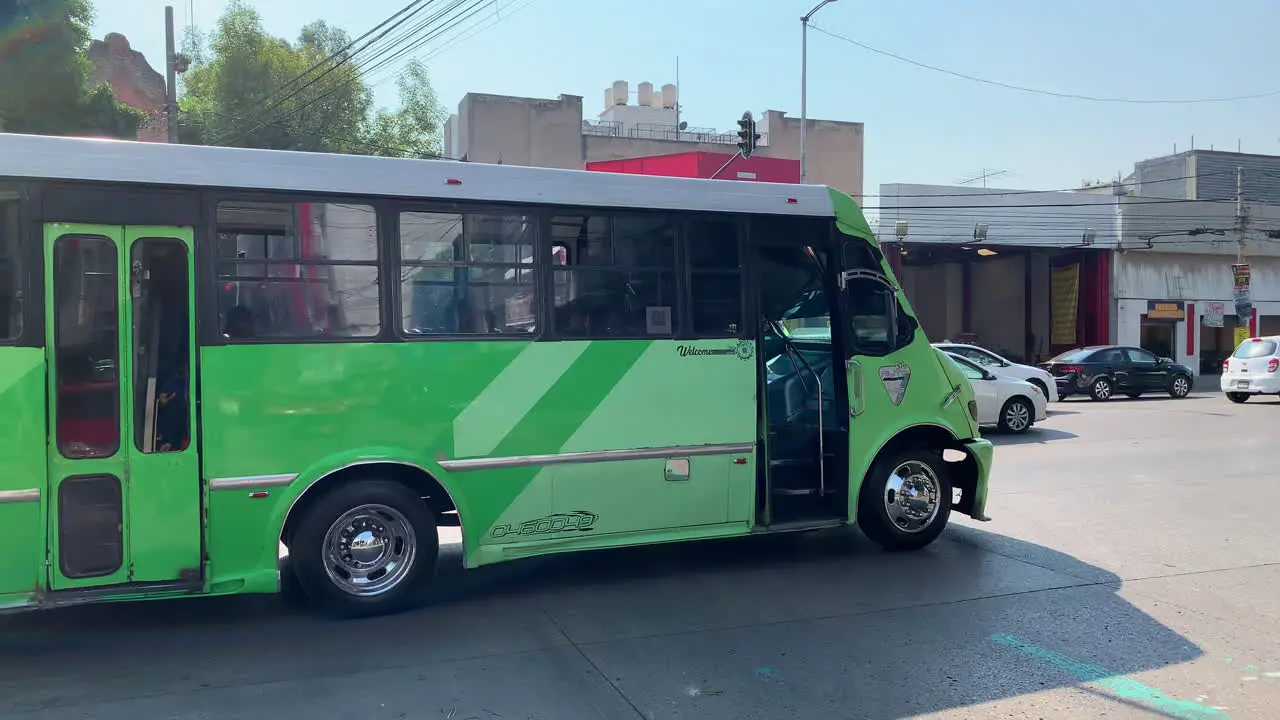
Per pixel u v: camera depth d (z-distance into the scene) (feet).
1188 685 14.97
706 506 21.34
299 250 17.94
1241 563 22.72
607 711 13.89
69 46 52.85
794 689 14.74
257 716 13.69
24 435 16.25
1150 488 33.22
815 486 23.22
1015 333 123.24
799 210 22.47
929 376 24.04
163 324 17.12
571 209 20.07
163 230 17.15
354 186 18.30
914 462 23.97
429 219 18.89
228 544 17.44
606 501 20.33
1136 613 18.74
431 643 17.01
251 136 103.91
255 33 106.32
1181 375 81.05
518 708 14.01
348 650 16.63
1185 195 132.67
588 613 18.83
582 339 20.06
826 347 23.65
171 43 68.49
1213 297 112.88
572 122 142.92
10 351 16.20
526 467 19.54
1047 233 106.52
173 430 17.12
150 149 17.15
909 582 21.13
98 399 16.75
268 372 17.63
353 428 18.17
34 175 16.34
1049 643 16.94
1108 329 109.09
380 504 18.54
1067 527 26.89
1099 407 68.44
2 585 16.19
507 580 21.50
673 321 20.98
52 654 16.53
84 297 16.69
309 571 18.11
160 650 16.69
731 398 21.56
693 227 21.31
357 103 114.52
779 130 160.15
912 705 14.14
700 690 14.70
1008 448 44.47
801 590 20.51
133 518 16.93
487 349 19.21
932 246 105.19
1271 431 50.78
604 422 20.25
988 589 20.51
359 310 18.30
